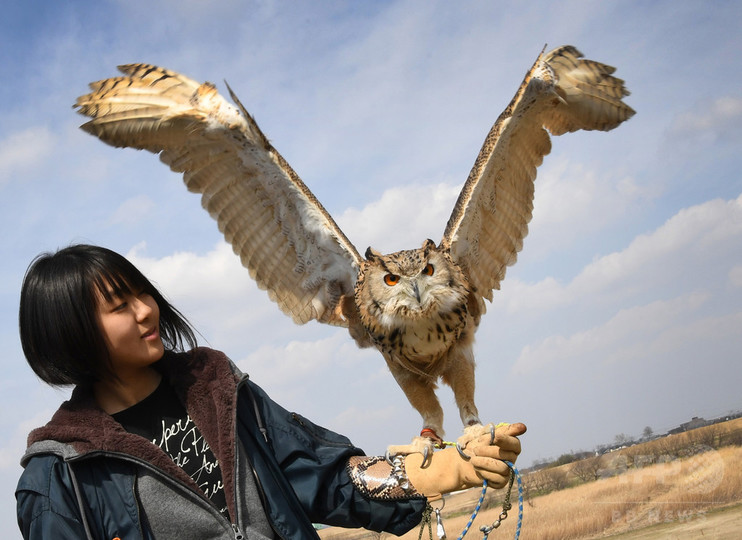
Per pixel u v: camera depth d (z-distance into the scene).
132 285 2.00
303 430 2.18
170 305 2.28
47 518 1.71
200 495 1.84
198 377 2.06
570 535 11.95
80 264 1.94
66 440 1.82
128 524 1.79
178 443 2.01
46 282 1.93
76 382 1.99
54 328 1.91
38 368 1.97
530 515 13.10
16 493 1.78
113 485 1.83
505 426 1.97
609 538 11.35
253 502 1.94
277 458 2.08
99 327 1.93
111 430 1.85
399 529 2.07
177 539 1.82
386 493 2.02
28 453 1.82
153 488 1.84
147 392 2.12
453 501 11.17
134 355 1.98
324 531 7.23
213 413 2.02
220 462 1.93
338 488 2.09
